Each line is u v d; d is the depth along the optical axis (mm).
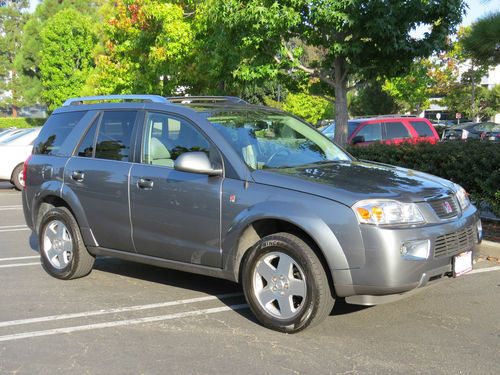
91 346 4539
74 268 6238
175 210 5242
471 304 5375
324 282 4441
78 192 6074
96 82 27406
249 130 5410
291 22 10766
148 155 5617
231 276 4980
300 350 4355
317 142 5883
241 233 4805
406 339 4543
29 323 5074
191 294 5844
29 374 4055
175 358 4277
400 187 4641
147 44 20672
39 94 57906
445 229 4484
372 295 4348
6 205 12977
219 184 4973
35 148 6824
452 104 53781
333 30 11445
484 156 7613
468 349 4340
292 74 12953
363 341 4508
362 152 9648
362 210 4277
